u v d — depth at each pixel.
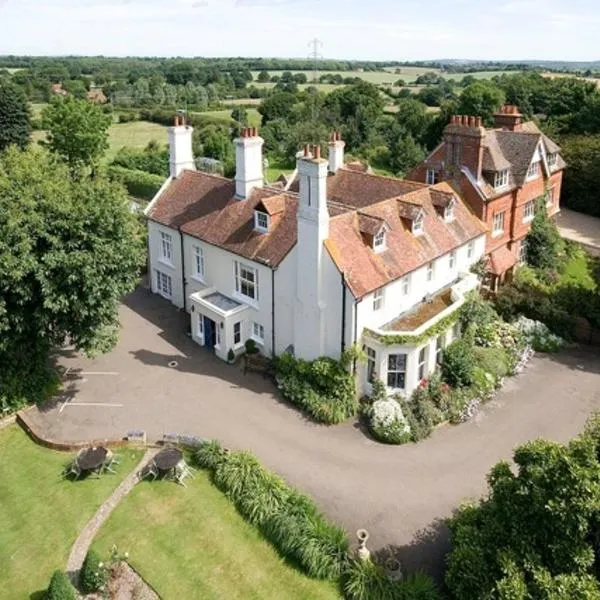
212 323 37.38
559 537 17.38
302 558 22.44
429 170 44.50
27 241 27.45
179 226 40.66
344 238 31.69
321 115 107.06
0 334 29.56
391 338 30.72
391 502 25.91
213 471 27.03
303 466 27.88
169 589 21.88
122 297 45.06
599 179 61.91
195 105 143.62
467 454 28.95
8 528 24.59
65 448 28.73
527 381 35.06
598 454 17.77
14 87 97.75
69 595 20.86
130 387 33.78
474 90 89.00
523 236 46.34
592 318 38.84
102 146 79.06
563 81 104.00
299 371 32.62
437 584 21.94
